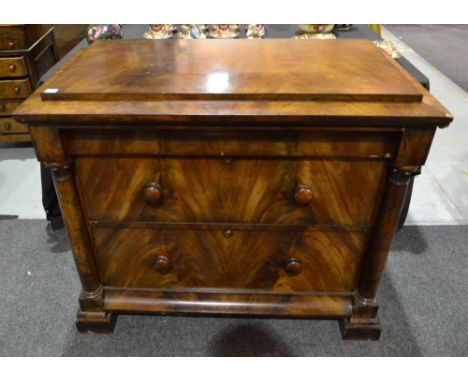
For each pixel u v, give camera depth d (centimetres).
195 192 99
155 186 97
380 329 117
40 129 87
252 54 112
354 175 95
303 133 88
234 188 98
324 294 116
